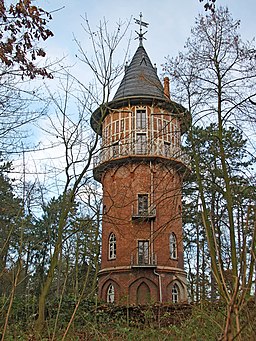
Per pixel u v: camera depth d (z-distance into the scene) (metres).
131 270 29.86
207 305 6.07
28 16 8.18
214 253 3.51
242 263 3.01
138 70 36.03
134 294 29.30
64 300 14.71
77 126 15.27
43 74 9.26
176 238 30.02
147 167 31.67
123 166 32.31
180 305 12.88
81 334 8.91
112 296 30.08
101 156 32.84
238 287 2.95
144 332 9.61
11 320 10.55
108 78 15.74
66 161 14.63
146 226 30.42
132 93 33.97
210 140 11.90
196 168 9.53
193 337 7.70
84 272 14.92
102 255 32.12
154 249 30.05
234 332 3.12
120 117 33.81
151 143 18.86
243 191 9.13
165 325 11.49
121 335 10.00
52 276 12.22
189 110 11.08
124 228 30.70
